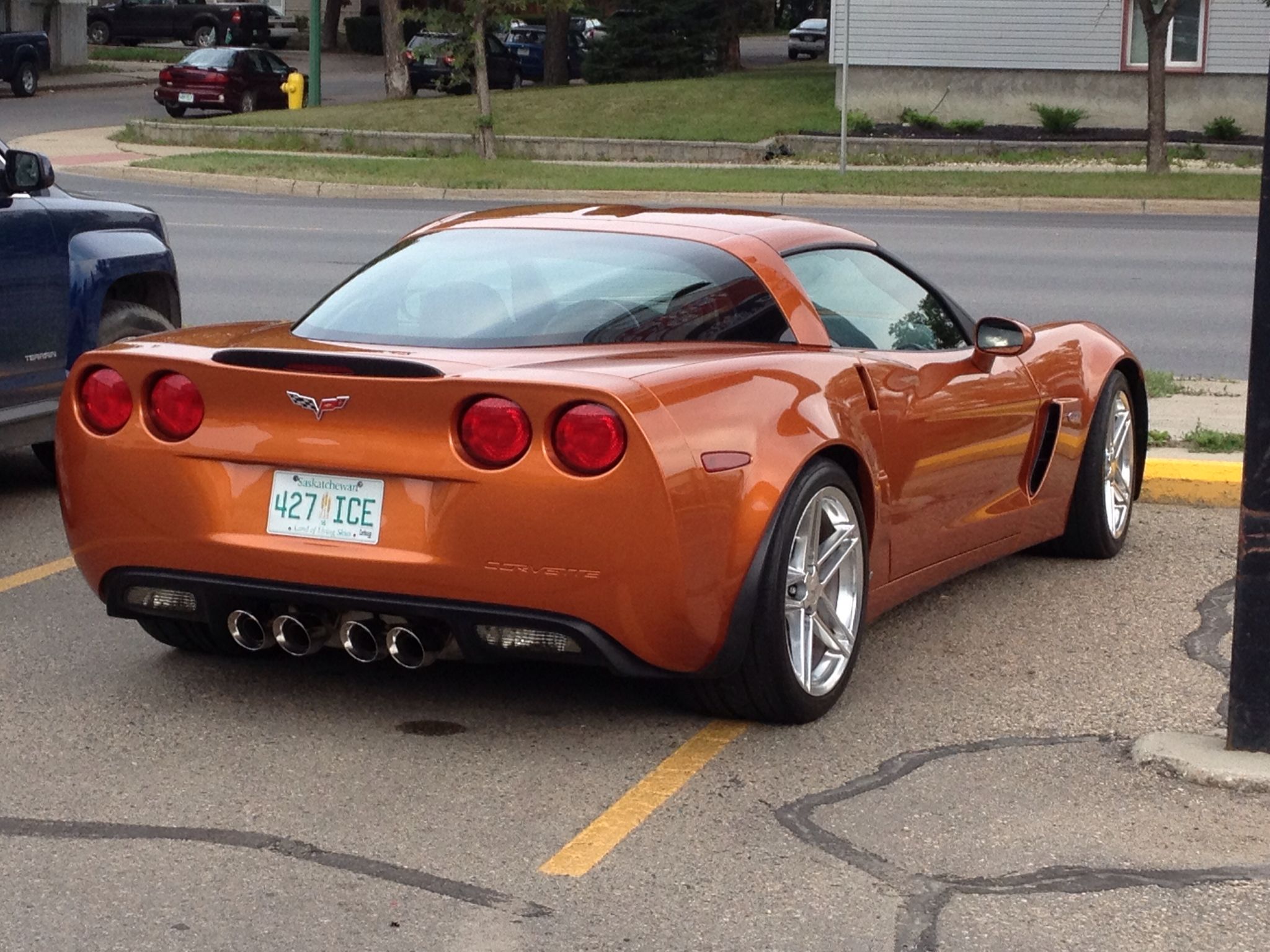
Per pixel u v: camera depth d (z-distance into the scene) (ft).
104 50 192.85
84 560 15.92
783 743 15.38
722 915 11.89
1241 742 14.62
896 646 18.45
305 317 16.99
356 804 13.85
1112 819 13.61
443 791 14.17
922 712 16.26
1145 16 88.22
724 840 13.19
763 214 18.52
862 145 101.96
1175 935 11.61
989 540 19.33
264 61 131.44
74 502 15.71
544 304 15.99
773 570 14.80
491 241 17.33
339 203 79.51
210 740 15.33
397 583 14.44
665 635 14.35
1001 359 19.39
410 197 83.66
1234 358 38.99
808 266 17.40
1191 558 22.24
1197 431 27.04
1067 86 108.27
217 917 11.79
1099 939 11.54
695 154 100.99
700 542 14.19
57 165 93.40
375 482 14.55
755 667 15.14
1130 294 49.44
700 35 143.23
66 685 16.84
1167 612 19.76
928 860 12.84
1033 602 20.18
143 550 15.42
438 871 12.59
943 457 17.80
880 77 110.01
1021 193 80.43
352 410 14.40
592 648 14.29
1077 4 106.83
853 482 16.40
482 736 15.49
